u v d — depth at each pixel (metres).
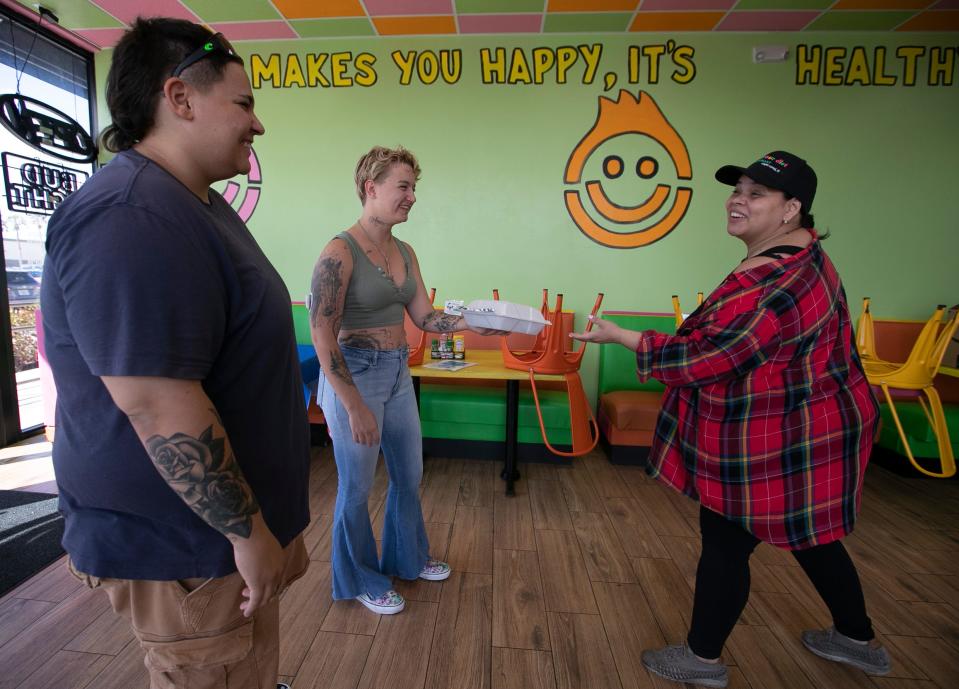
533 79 3.19
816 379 1.18
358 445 1.50
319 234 3.43
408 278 1.58
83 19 2.95
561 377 2.41
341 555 1.63
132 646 1.51
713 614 1.34
